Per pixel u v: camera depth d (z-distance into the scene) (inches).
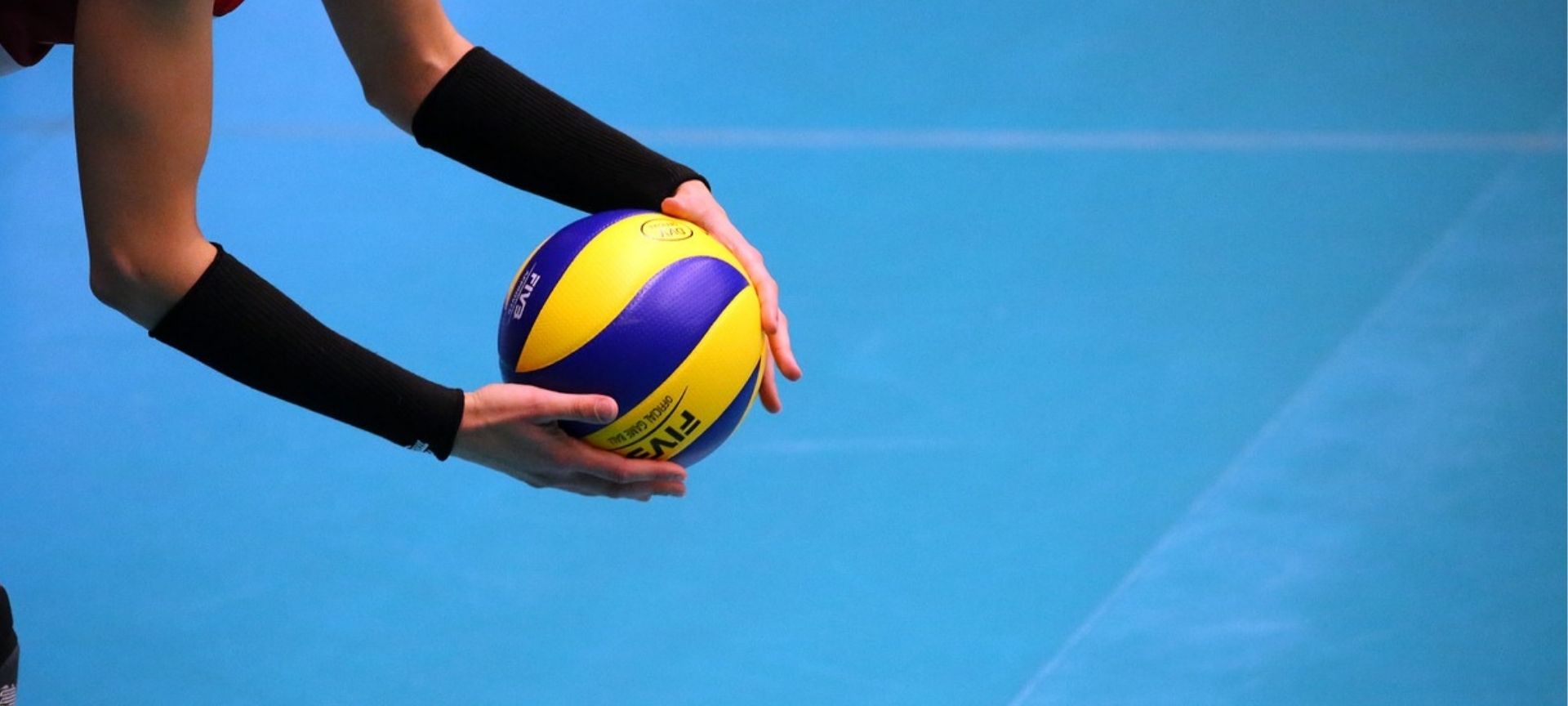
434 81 279.4
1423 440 515.5
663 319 259.3
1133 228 631.8
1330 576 458.3
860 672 415.5
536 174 287.7
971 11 788.0
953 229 622.8
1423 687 421.4
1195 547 466.3
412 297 563.8
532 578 446.6
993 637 429.7
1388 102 730.2
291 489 478.3
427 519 469.4
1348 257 618.5
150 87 213.5
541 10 754.8
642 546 459.8
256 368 235.5
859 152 673.0
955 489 484.1
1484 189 666.2
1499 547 472.1
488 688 406.0
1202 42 772.0
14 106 663.8
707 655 419.8
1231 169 675.4
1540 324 577.6
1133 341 560.4
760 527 467.2
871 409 517.3
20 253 580.7
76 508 465.1
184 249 227.0
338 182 630.5
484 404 250.5
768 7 776.9
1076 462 498.0
